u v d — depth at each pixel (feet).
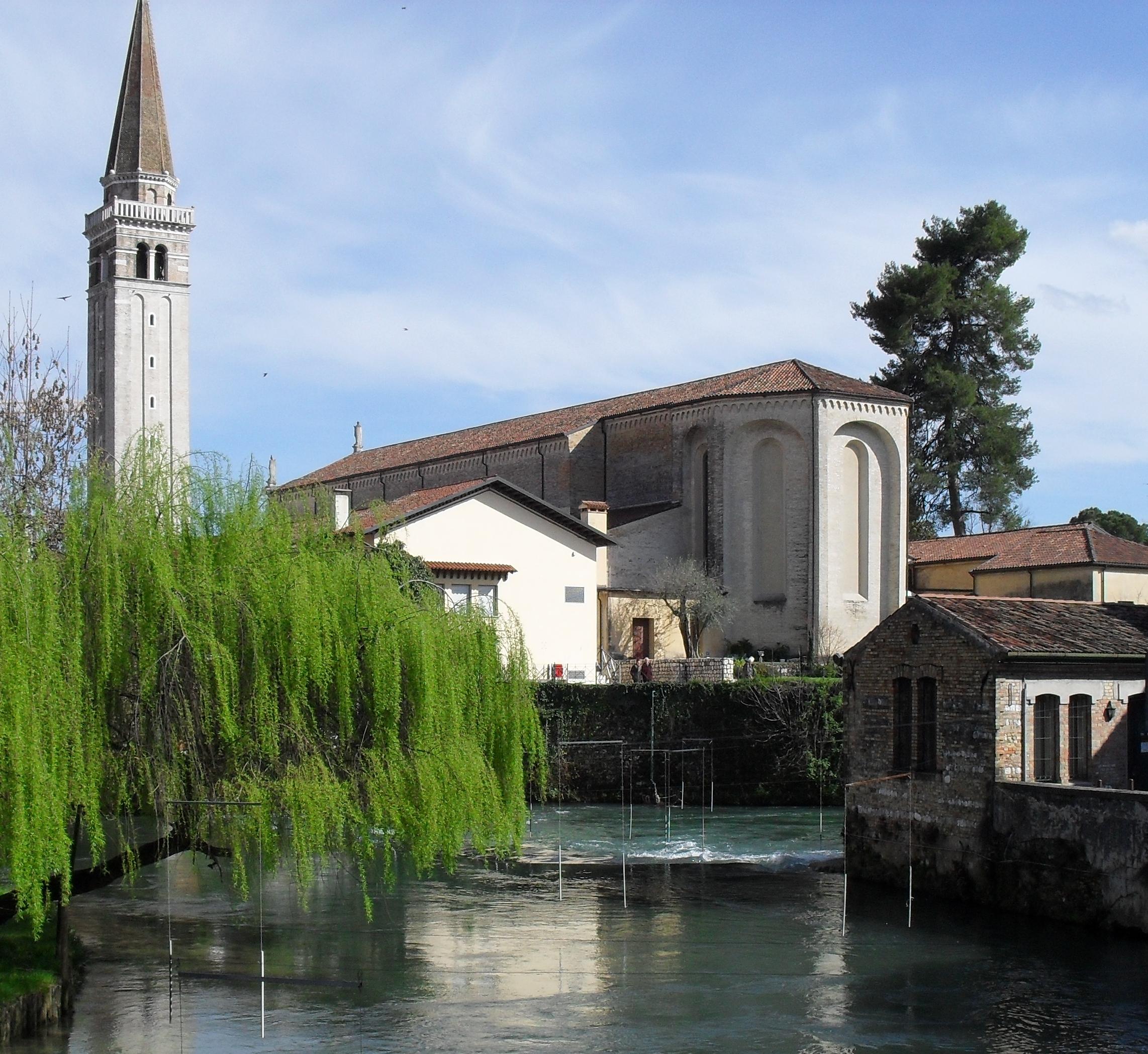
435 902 100.63
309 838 66.69
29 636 59.47
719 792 165.37
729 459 215.10
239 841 68.74
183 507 70.74
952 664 98.32
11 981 68.23
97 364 329.72
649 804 167.73
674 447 225.56
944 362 295.89
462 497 182.39
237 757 67.72
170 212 325.42
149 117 329.11
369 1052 63.93
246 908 98.27
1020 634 97.66
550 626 189.47
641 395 256.73
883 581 214.90
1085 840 87.20
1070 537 217.77
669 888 106.22
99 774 63.82
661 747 169.68
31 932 76.54
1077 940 85.15
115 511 67.67
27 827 57.72
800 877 110.93
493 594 184.03
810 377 214.07
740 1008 71.46
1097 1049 64.85
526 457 250.78
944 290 291.99
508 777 81.05
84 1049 63.93
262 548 71.67
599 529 208.23
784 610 210.18
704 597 207.00
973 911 94.12
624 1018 69.67
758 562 213.87
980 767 95.61
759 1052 64.13
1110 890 85.51
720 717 167.02
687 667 185.47
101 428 323.57
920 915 93.56
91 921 93.56
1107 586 209.15
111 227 321.93
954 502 292.61
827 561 208.85
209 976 77.46
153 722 66.59
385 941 87.15
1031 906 91.25
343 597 72.64
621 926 91.56
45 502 109.19
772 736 163.63
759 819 149.89
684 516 223.92
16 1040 65.05
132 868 68.85
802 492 209.56
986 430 287.69
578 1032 67.26
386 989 75.10
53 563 63.16
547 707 173.99
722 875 112.47
